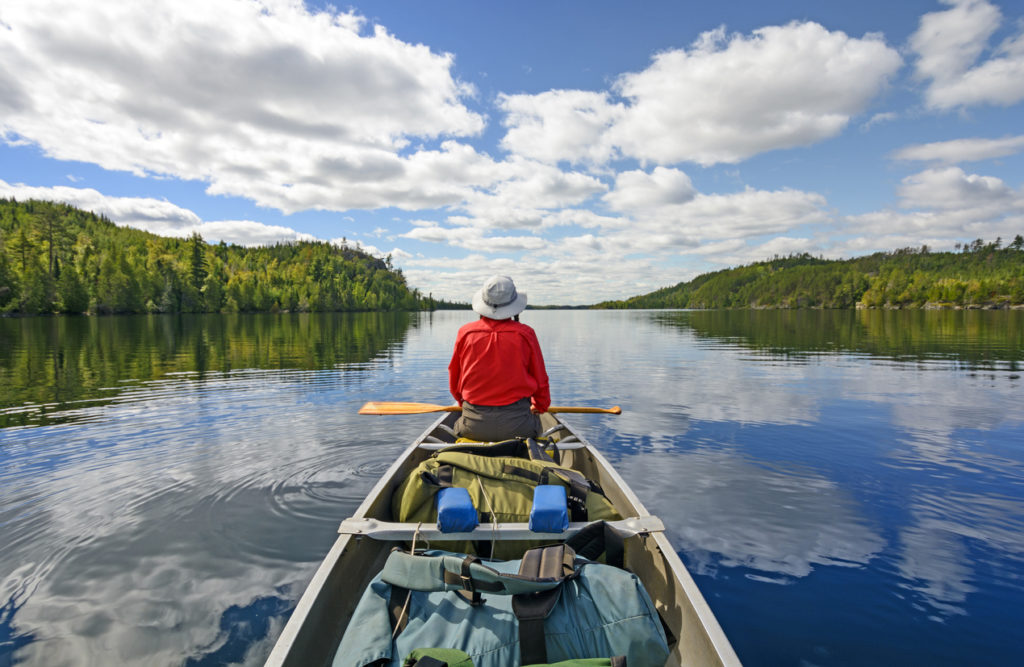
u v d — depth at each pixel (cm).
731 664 158
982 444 618
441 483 282
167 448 600
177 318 6234
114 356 1689
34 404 862
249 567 338
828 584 316
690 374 1240
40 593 306
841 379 1138
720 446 619
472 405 374
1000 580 319
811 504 440
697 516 417
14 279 6384
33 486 480
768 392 978
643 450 602
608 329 3753
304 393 976
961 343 2136
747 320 5859
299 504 441
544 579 193
